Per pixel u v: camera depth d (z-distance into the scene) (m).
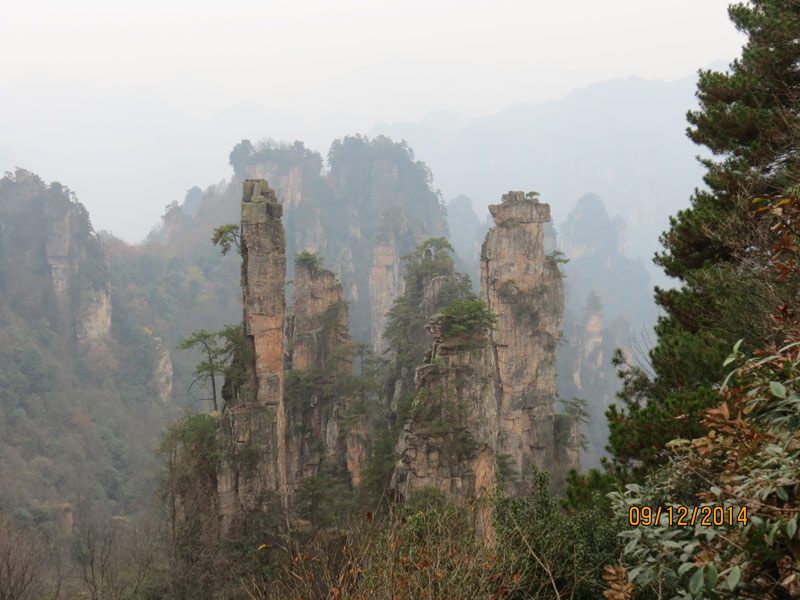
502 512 12.21
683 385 15.39
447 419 47.53
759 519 6.01
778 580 6.32
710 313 17.03
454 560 9.77
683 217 20.17
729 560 6.36
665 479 8.38
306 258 80.25
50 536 75.81
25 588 37.47
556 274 81.56
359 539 11.70
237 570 40.75
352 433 69.25
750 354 13.20
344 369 77.44
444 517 11.31
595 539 10.45
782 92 19.80
